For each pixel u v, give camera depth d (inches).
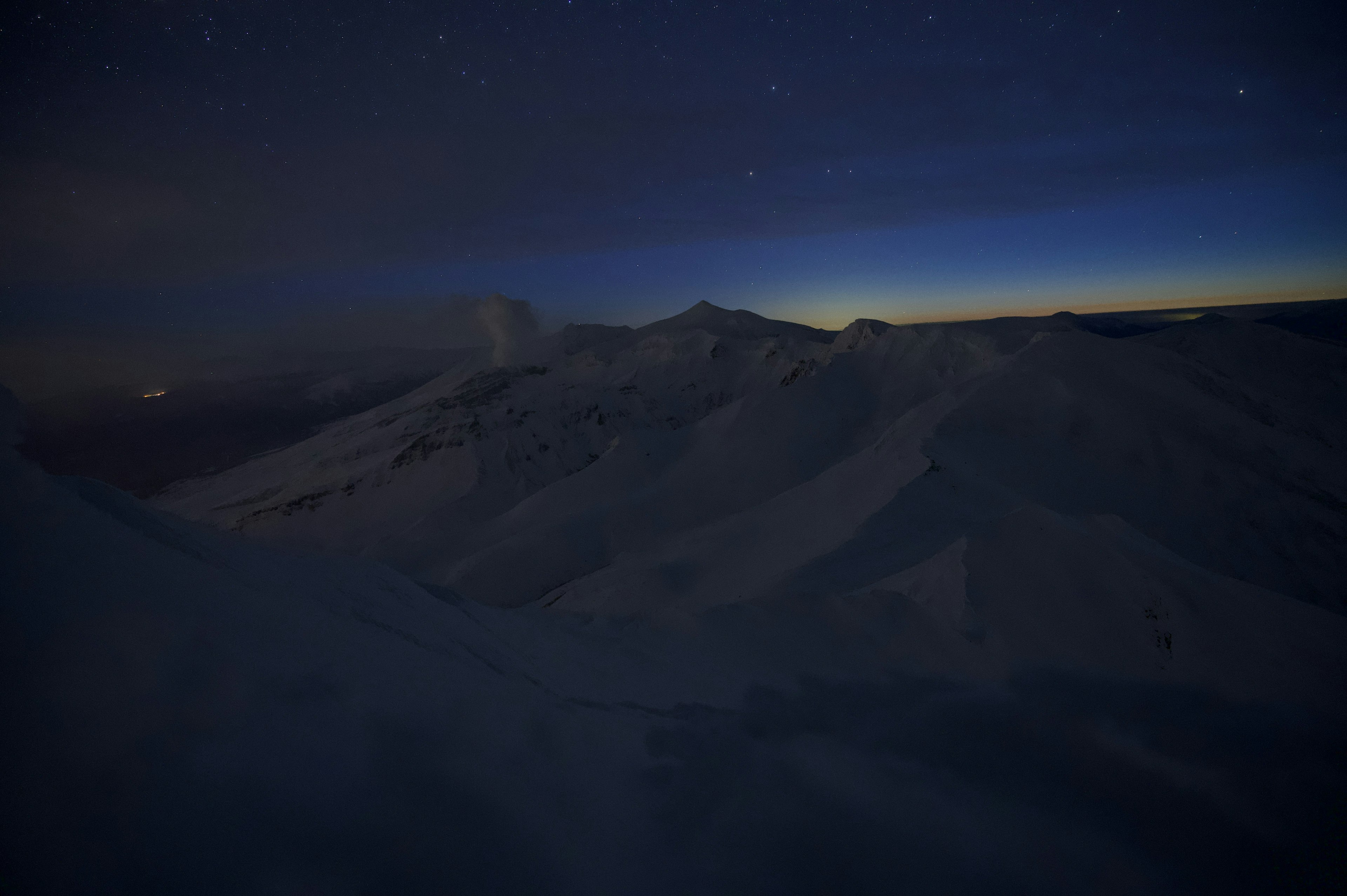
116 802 44.1
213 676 62.4
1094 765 135.9
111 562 72.4
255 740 56.9
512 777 73.9
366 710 71.4
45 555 65.9
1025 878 90.7
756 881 73.4
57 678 52.2
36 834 39.0
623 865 67.2
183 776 49.0
